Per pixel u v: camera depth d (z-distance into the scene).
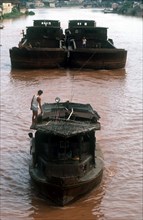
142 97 32.44
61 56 42.50
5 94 32.59
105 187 18.20
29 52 41.91
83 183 16.59
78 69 43.25
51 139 17.31
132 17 148.88
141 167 20.02
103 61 42.59
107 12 188.88
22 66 42.84
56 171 16.84
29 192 17.84
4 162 20.38
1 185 18.33
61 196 16.53
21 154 21.25
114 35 78.06
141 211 16.52
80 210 16.62
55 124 18.00
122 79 39.19
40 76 40.03
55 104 20.31
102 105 29.83
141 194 17.67
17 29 86.56
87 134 17.88
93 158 17.97
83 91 34.09
